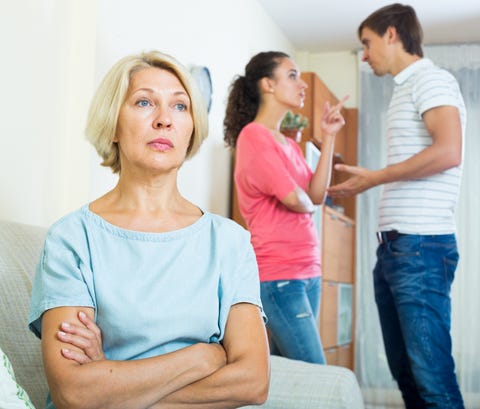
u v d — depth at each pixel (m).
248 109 2.37
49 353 1.04
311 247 2.17
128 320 1.09
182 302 1.12
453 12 4.47
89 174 2.22
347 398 1.39
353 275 4.84
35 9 2.05
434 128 2.15
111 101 1.20
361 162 5.06
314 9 4.49
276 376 1.45
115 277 1.11
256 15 4.30
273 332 2.12
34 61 2.05
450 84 2.19
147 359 1.05
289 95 2.29
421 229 2.16
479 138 4.85
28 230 1.48
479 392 4.62
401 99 2.27
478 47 4.97
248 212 2.20
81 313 1.07
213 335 1.17
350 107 5.29
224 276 1.18
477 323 4.69
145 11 2.69
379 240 2.28
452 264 2.19
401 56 2.33
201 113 1.25
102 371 1.02
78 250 1.12
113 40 2.42
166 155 1.18
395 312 2.33
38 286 1.12
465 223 4.79
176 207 1.24
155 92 1.19
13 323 1.30
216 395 1.07
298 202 2.06
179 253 1.16
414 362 2.13
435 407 2.10
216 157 3.54
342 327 4.39
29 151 2.02
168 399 1.06
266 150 2.14
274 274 2.09
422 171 2.13
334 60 5.37
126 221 1.18
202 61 3.34
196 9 3.25
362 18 4.62
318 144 4.39
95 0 2.28
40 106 2.08
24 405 0.91
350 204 4.98
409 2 4.35
